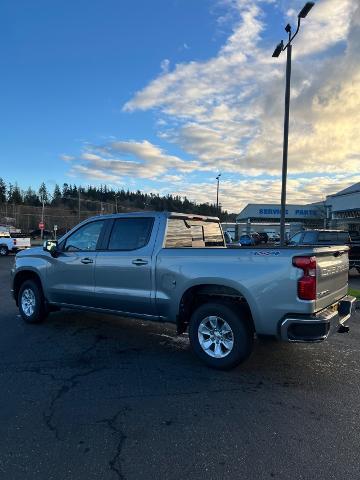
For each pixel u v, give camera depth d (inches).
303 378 191.8
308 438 136.6
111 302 244.8
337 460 123.7
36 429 142.1
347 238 650.2
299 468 119.5
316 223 2551.7
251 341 197.9
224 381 187.5
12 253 1334.9
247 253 193.5
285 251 184.4
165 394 172.4
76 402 163.9
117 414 153.8
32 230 2810.0
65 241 276.1
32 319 294.2
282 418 151.3
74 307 270.5
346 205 1608.0
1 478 114.6
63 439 135.4
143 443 133.1
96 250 255.0
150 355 224.7
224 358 197.9
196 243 254.7
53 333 270.8
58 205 4370.1
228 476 115.6
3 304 382.3
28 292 298.7
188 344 245.9
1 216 2972.4
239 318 195.2
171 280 216.2
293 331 181.5
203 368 204.4
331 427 144.4
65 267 269.9
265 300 186.5
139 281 230.1
